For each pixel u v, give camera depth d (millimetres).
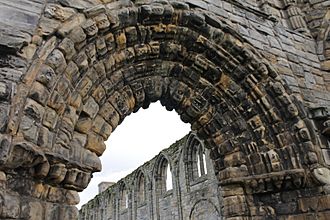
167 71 7531
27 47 4758
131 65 6953
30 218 4344
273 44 8555
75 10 5594
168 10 6715
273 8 10148
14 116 4184
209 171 22719
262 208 7762
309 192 7363
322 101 8398
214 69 7723
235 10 8328
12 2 4957
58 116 5074
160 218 27766
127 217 33906
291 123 7672
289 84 8062
